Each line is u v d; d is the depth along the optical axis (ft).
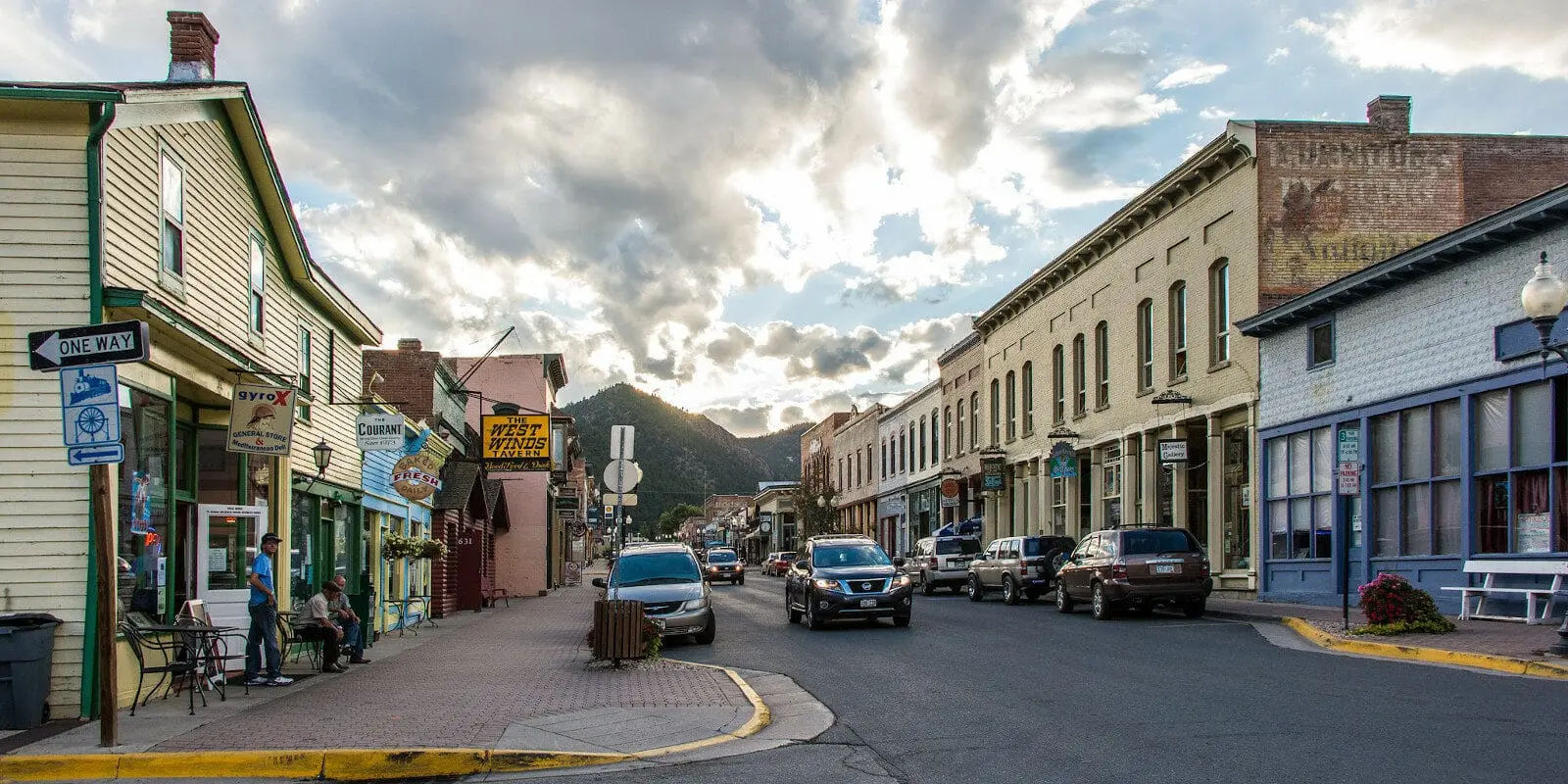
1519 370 57.00
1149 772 25.85
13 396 35.91
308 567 60.18
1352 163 82.84
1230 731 30.30
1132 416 103.40
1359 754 26.78
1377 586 52.60
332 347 64.08
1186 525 94.12
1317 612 67.51
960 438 158.30
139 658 36.88
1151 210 99.66
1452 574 61.93
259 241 51.29
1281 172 82.58
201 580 46.70
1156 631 61.93
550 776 27.68
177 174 42.22
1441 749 26.99
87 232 36.22
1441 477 63.41
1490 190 83.97
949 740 31.14
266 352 52.03
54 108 36.17
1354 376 71.20
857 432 222.69
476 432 117.60
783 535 299.38
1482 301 59.98
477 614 95.55
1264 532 81.51
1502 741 27.63
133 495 38.99
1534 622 53.42
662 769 28.12
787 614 84.02
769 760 29.04
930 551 117.29
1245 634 58.59
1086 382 115.44
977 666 47.91
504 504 121.60
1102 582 71.26
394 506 79.20
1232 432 88.07
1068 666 46.39
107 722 29.84
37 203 36.17
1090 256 114.01
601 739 31.27
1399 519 67.15
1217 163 87.45
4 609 35.55
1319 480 75.20
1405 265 64.54
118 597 37.47
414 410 88.99
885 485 198.80
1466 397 61.05
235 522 49.26
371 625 64.08
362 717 34.71
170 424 42.24
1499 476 59.00
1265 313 78.69
